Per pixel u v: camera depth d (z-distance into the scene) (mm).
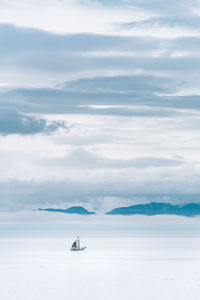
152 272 144125
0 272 142625
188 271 146625
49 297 103500
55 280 126500
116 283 121750
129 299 101688
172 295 105062
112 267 158750
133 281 124938
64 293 107875
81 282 123062
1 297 103062
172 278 130375
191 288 113500
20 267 156250
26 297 103188
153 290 111125
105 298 102688
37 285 117812
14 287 114688
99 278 130750
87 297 103562
